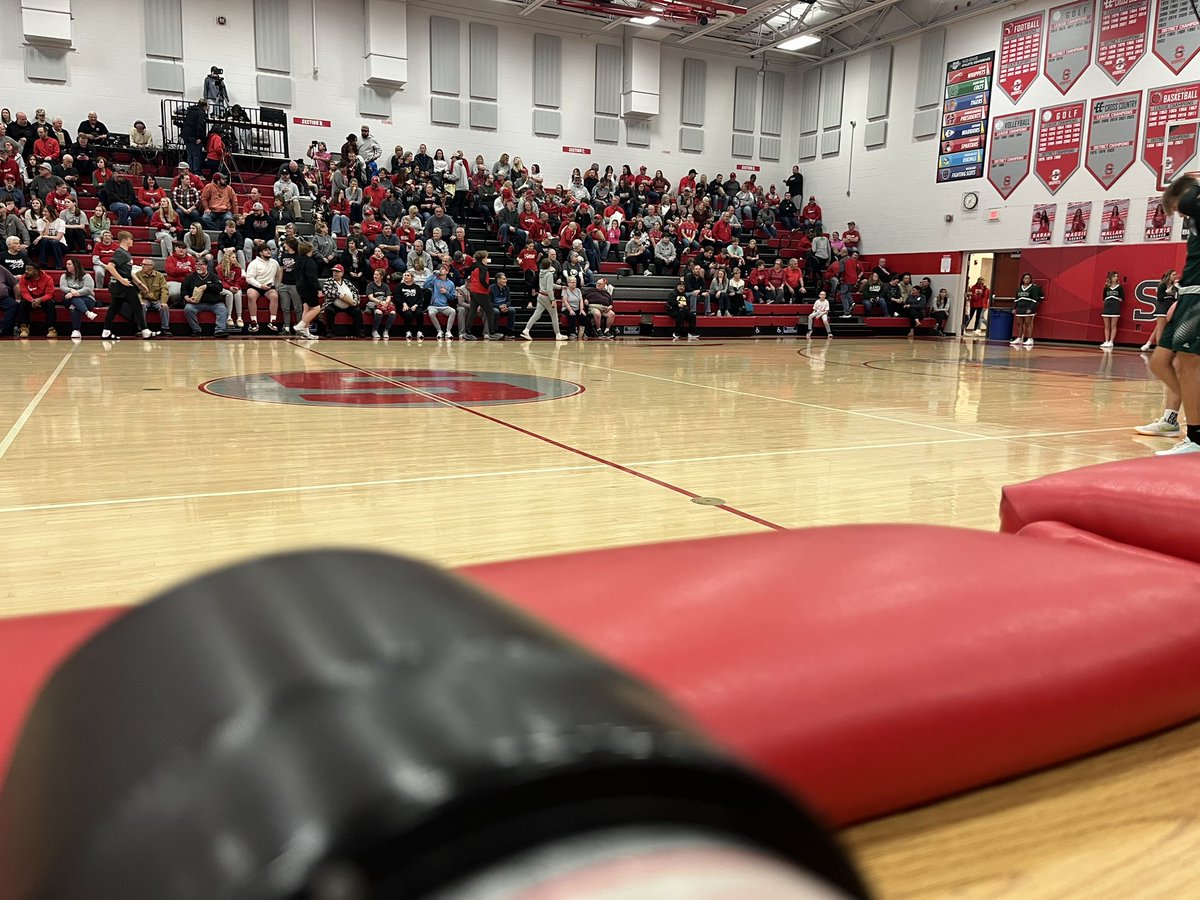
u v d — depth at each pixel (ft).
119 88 40.98
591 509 9.07
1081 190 40.73
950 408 17.70
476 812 0.50
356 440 12.73
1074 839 2.53
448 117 47.55
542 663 0.73
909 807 2.65
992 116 44.45
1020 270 43.80
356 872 0.48
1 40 38.86
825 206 55.16
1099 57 39.52
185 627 0.90
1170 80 36.96
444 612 0.85
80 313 30.14
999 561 3.31
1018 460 12.08
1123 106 38.73
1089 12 39.73
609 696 0.67
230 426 13.61
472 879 0.48
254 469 10.61
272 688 0.71
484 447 12.46
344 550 1.10
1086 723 2.83
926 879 2.32
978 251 45.88
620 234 46.88
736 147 55.42
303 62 44.21
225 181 37.81
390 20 44.73
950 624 2.78
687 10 46.24
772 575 3.02
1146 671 2.94
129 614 1.03
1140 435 14.43
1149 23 37.50
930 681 2.54
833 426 15.02
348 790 0.54
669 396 18.92
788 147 56.85
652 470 11.12
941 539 3.54
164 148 40.24
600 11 46.16
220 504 8.91
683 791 0.56
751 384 21.65
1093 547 3.87
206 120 39.91
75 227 33.81
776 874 0.55
